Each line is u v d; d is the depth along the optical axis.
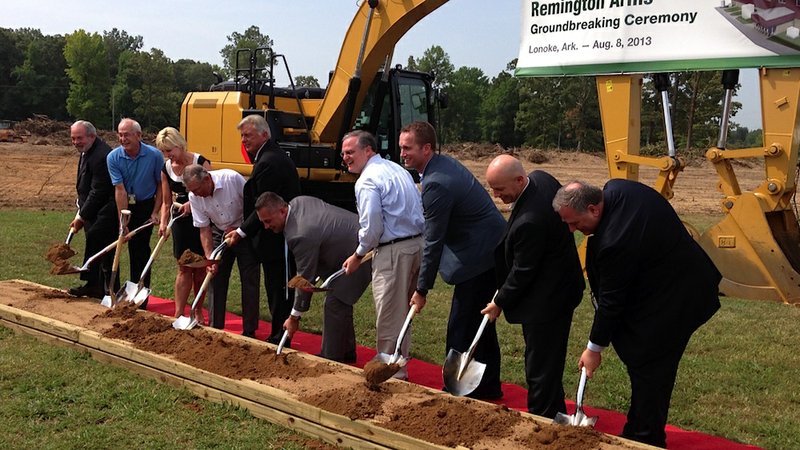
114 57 109.06
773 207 7.47
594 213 3.79
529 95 70.06
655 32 7.63
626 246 3.70
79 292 7.01
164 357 5.08
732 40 7.22
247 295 6.11
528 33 8.60
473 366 4.57
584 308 8.02
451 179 4.64
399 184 4.95
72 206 16.88
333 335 5.41
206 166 6.62
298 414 4.29
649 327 3.87
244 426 4.39
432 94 12.68
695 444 4.35
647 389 3.97
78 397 4.74
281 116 11.84
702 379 5.66
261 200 5.13
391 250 4.95
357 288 5.35
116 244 6.45
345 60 11.13
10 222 13.21
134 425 4.36
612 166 8.20
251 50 11.86
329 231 5.18
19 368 5.25
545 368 4.35
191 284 6.14
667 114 7.91
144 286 6.91
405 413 4.09
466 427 3.91
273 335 6.02
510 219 4.27
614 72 7.93
